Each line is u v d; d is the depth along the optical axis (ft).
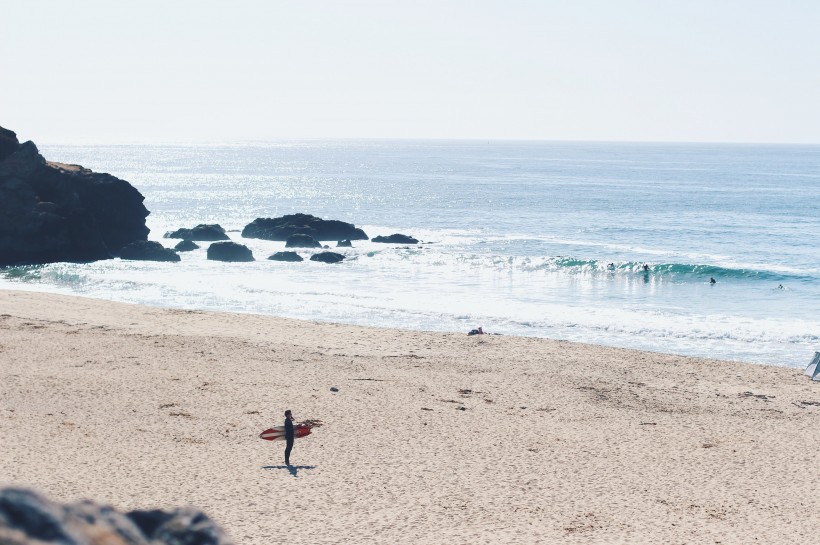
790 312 195.83
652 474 87.92
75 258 265.54
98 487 78.18
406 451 93.61
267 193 605.73
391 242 320.29
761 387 127.03
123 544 15.44
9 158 270.67
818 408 115.75
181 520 18.06
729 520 75.61
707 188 643.86
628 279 241.76
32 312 168.55
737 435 102.47
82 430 96.32
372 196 576.20
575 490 82.69
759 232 358.02
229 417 104.53
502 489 82.38
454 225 393.91
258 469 86.17
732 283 234.38
